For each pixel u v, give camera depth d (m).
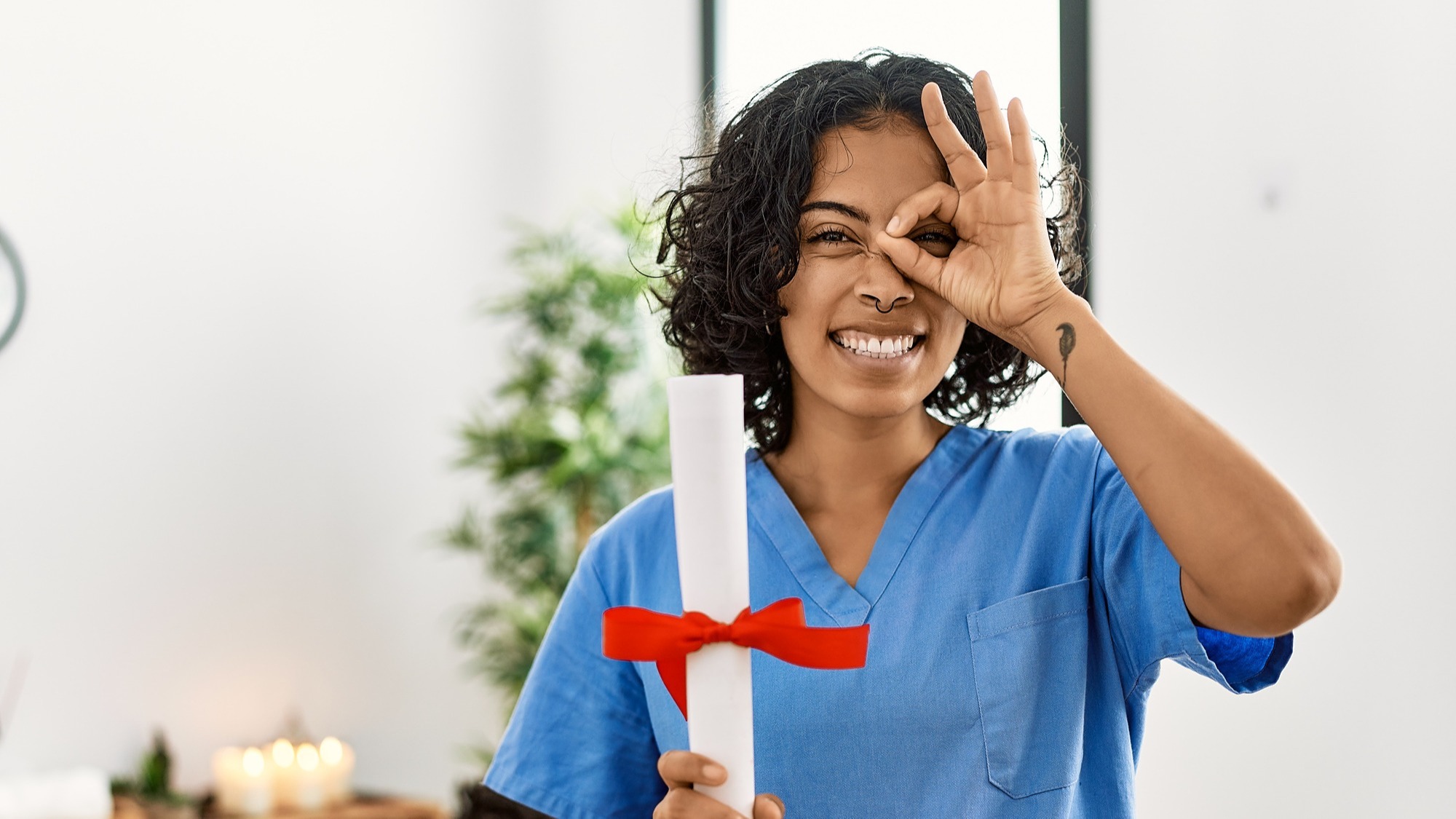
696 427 0.56
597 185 3.19
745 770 0.57
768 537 0.87
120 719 2.54
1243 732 1.91
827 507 0.88
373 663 2.90
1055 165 1.11
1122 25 2.12
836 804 0.79
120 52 2.62
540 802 0.90
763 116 0.85
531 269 3.21
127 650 2.56
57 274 2.53
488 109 3.20
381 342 2.97
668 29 3.10
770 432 0.94
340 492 2.88
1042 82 2.25
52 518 2.49
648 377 2.88
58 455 2.51
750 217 0.85
